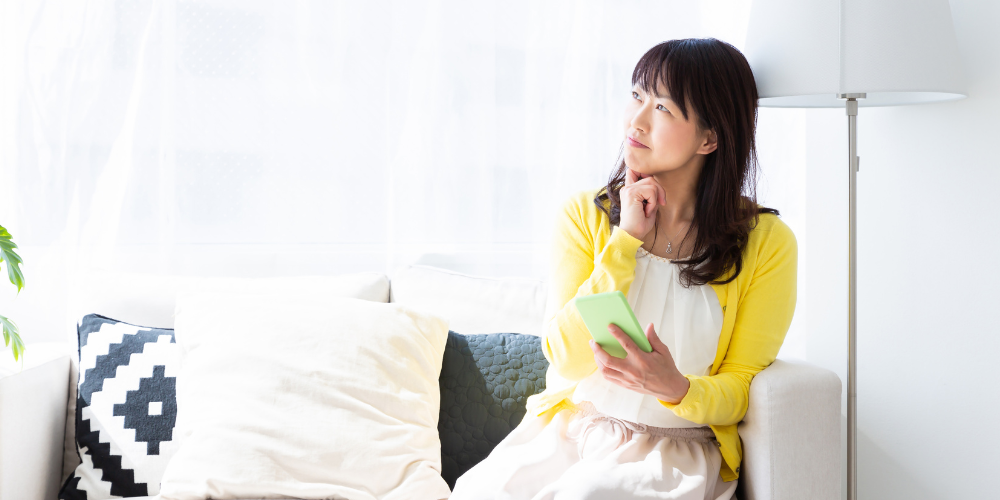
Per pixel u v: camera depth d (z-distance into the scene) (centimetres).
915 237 146
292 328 131
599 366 101
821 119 173
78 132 159
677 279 112
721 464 110
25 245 158
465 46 180
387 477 118
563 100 187
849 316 132
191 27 166
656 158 111
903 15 115
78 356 140
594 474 97
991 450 132
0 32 155
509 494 102
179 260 167
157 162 164
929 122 143
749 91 114
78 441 130
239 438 115
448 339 145
